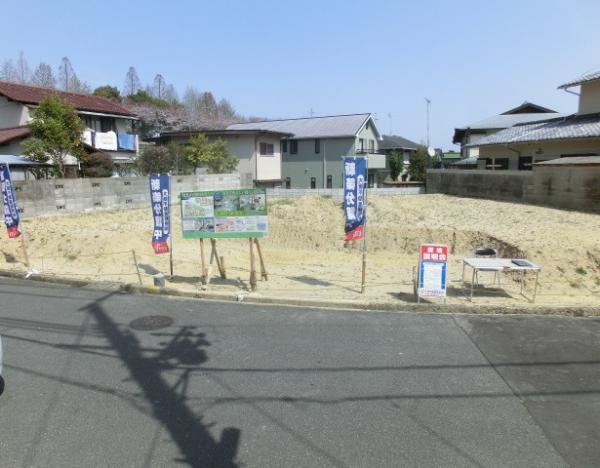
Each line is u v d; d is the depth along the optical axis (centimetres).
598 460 361
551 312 729
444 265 746
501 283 958
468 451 370
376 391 470
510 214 1562
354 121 3241
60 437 384
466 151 3656
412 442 381
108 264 1031
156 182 891
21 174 1766
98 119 2350
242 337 620
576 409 439
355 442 380
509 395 465
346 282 959
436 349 583
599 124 1861
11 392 462
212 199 827
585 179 1533
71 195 1472
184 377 498
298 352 570
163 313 718
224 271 943
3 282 906
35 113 1672
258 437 387
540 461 358
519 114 3447
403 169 3894
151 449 369
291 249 1450
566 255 1079
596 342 609
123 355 557
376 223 1562
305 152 3156
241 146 2752
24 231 1216
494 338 623
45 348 575
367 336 627
